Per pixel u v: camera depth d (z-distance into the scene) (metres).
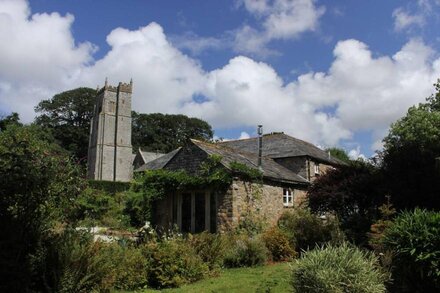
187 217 20.98
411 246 8.98
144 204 22.64
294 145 30.81
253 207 20.50
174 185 21.23
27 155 8.76
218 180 19.56
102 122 76.56
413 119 34.00
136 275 11.00
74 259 8.79
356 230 16.25
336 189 18.33
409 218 9.61
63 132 81.56
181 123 90.12
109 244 11.25
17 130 12.70
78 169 11.70
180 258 11.84
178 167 22.27
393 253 9.55
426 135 32.22
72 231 9.81
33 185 8.35
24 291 7.77
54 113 84.06
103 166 75.06
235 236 16.39
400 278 9.32
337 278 7.91
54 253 8.66
